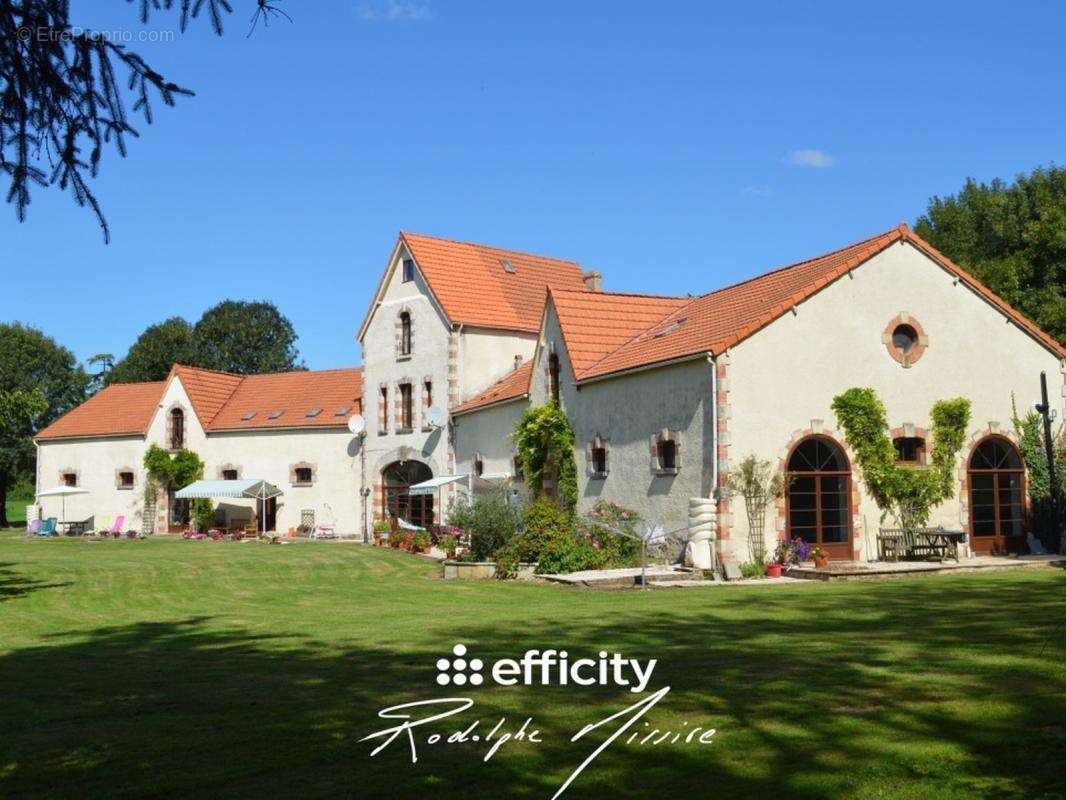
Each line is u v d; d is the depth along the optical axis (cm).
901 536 2306
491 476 3322
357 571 2536
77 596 2077
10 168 740
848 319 2334
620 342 2928
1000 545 2469
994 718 788
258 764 727
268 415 4594
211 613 1753
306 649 1270
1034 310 3728
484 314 3838
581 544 2369
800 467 2258
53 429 5122
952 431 2414
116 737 812
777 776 667
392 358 4069
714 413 2186
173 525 4753
